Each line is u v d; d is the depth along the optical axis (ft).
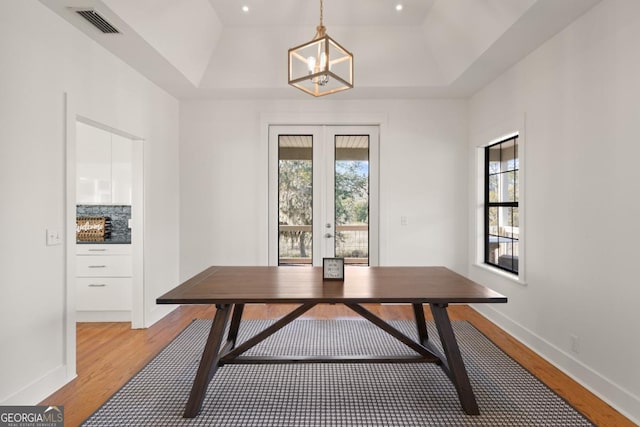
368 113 14.25
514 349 9.59
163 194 12.84
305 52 11.71
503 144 12.15
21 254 6.72
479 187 13.42
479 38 9.55
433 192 14.26
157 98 12.39
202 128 14.25
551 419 6.42
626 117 6.61
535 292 9.48
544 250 9.10
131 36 8.67
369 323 11.69
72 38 8.09
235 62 12.30
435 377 8.02
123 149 12.54
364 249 14.66
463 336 10.52
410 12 10.82
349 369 8.41
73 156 8.02
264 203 14.29
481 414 6.58
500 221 12.34
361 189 14.61
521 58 10.12
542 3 7.32
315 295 6.75
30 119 6.93
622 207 6.71
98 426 6.19
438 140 14.25
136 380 7.85
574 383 7.74
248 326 11.41
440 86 12.70
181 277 14.30
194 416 6.47
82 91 8.45
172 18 9.32
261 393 7.30
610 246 6.99
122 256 11.87
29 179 6.89
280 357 7.57
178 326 11.57
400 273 8.80
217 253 14.33
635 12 6.40
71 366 7.91
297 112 14.25
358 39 11.80
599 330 7.27
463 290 7.13
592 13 7.45
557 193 8.59
